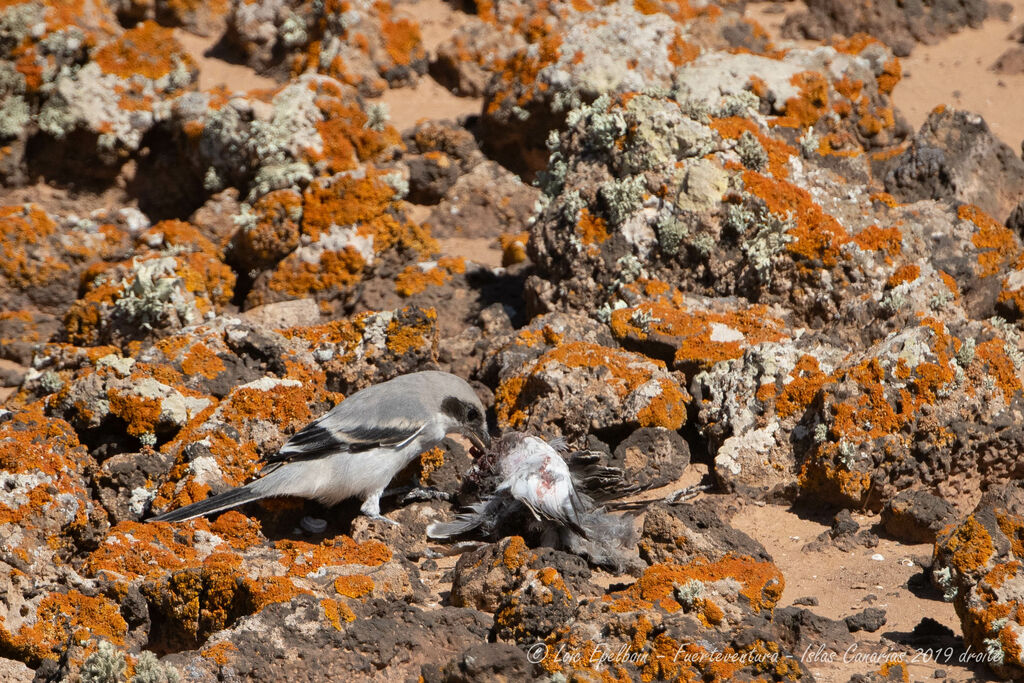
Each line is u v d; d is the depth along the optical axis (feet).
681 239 93.40
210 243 115.65
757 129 99.04
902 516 70.95
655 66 124.06
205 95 124.57
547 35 137.49
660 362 86.28
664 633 54.95
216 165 120.67
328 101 119.85
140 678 54.44
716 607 56.70
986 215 97.09
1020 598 56.95
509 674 54.85
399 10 142.82
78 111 126.21
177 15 150.30
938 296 87.71
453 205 123.85
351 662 57.67
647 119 96.89
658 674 53.98
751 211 92.89
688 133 95.86
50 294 119.14
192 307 100.42
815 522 75.51
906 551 70.28
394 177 114.21
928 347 77.30
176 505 73.97
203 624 63.05
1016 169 111.24
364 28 137.80
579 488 71.36
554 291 96.84
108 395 79.71
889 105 123.75
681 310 90.38
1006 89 136.26
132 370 82.23
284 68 141.28
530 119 126.52
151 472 77.25
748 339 86.43
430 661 59.26
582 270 95.71
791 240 91.20
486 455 72.02
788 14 152.76
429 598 66.39
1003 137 127.13
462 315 104.17
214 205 117.08
